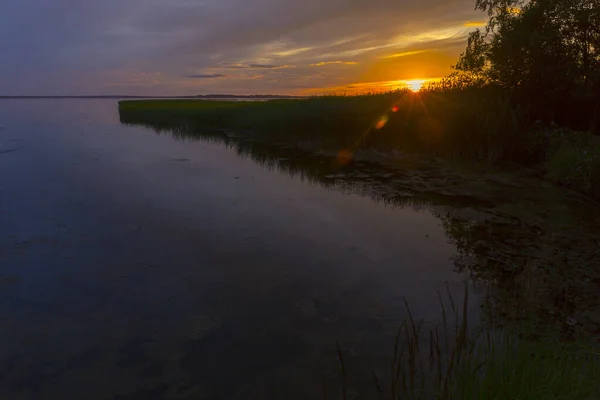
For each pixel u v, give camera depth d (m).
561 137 10.47
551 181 9.24
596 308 4.05
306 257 5.61
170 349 3.73
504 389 2.39
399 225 6.81
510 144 11.13
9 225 6.95
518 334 3.57
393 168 11.34
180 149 15.86
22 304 4.50
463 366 2.75
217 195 8.84
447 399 2.66
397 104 14.86
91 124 27.86
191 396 3.15
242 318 4.19
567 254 5.39
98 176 10.70
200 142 18.09
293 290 4.73
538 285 4.57
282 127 17.61
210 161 13.14
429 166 11.34
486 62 13.59
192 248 5.95
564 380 2.45
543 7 11.51
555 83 11.80
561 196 8.11
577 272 4.87
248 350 3.69
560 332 3.62
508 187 8.90
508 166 10.82
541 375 2.53
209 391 3.20
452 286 4.69
